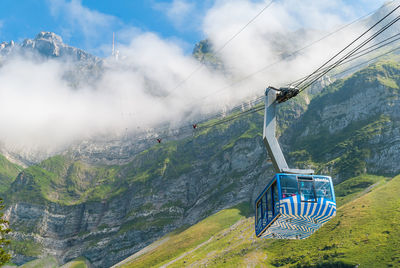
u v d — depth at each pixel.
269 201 52.59
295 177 49.78
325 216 48.62
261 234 56.75
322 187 49.03
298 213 48.22
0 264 55.94
